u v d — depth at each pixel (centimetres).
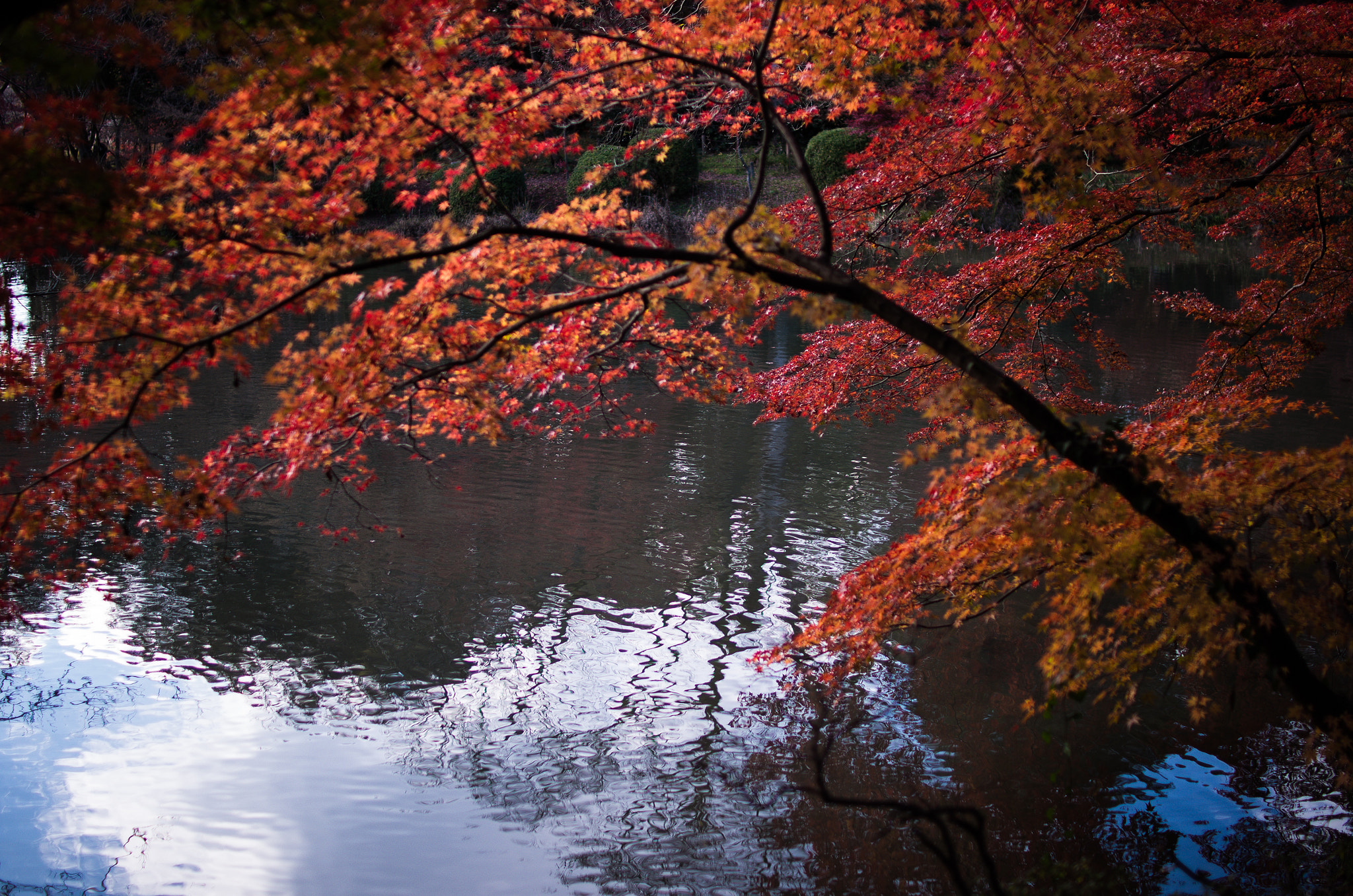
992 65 604
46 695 733
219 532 1069
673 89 607
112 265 437
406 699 743
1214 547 420
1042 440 511
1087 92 579
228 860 555
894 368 863
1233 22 712
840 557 1009
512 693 752
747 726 707
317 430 523
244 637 833
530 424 790
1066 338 1983
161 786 627
